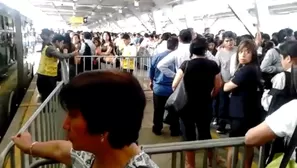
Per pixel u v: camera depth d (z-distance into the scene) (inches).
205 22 682.2
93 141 35.5
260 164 81.0
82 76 36.2
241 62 126.2
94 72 36.6
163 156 166.2
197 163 150.3
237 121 129.3
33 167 67.8
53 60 250.2
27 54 385.7
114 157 36.1
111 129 34.5
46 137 115.2
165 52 190.5
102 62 329.1
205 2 547.8
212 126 216.5
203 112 135.5
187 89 132.2
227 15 562.9
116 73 36.5
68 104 35.6
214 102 190.9
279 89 90.2
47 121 118.0
